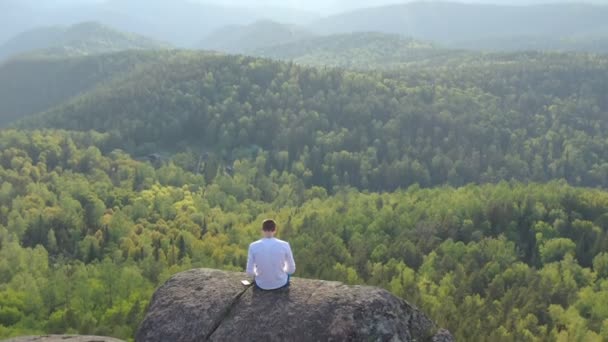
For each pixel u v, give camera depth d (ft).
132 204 381.40
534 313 208.74
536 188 353.72
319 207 366.43
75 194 377.50
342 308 50.39
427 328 53.83
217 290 54.49
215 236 317.22
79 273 243.81
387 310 51.34
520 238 304.30
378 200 367.04
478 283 237.66
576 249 279.28
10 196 370.32
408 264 266.16
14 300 225.76
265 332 49.14
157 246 300.40
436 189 381.81
